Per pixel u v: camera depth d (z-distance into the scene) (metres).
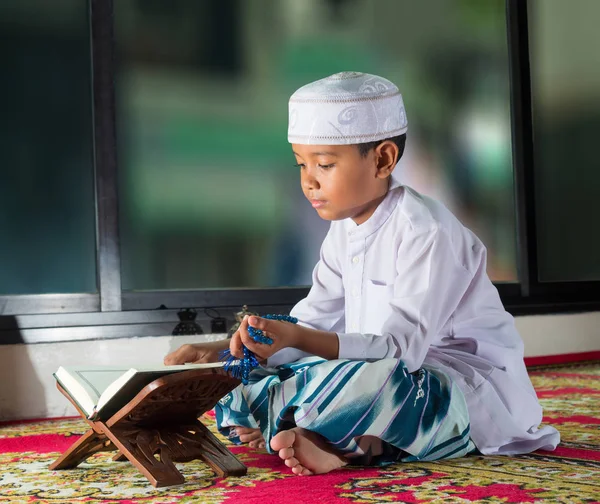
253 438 2.18
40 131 3.87
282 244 4.35
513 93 4.96
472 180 4.84
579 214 5.22
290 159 4.37
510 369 2.12
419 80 4.70
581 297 5.11
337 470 1.92
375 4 4.58
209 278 4.21
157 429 1.85
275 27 4.35
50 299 3.79
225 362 1.79
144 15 4.09
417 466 1.96
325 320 2.29
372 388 1.83
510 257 4.97
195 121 4.19
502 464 1.98
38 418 3.61
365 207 2.09
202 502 1.64
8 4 3.83
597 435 2.45
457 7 4.81
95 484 1.85
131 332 3.86
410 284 1.99
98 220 3.90
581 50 5.23
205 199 4.21
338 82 2.01
